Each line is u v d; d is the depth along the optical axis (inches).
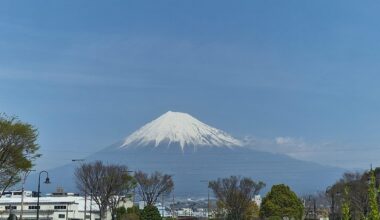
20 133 1914.4
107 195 3622.0
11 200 5679.1
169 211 7534.5
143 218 4215.1
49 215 5585.6
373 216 565.9
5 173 1943.9
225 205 4503.0
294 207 5044.3
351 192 3314.5
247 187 4485.7
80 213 5713.6
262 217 5103.3
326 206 5821.9
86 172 3595.0
